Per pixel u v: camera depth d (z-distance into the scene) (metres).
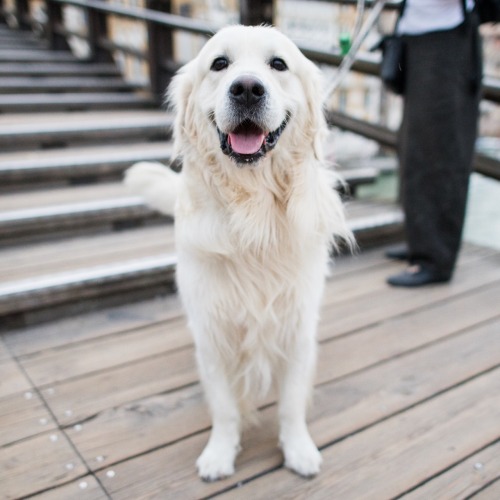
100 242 3.00
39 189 3.47
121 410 1.80
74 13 11.10
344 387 1.94
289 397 1.59
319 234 1.58
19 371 2.01
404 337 2.30
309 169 1.59
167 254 2.79
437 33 2.43
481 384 1.96
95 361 2.09
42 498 1.42
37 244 2.94
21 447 1.61
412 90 2.57
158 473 1.53
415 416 1.78
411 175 2.71
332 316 2.49
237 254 1.51
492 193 5.46
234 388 1.68
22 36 8.05
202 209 1.54
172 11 5.37
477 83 2.51
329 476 1.51
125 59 10.70
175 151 1.69
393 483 1.48
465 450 1.61
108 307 2.57
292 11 9.88
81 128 4.09
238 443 1.63
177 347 2.20
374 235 3.40
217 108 1.45
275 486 1.48
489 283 2.88
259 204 1.52
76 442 1.64
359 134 3.69
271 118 1.42
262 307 1.54
